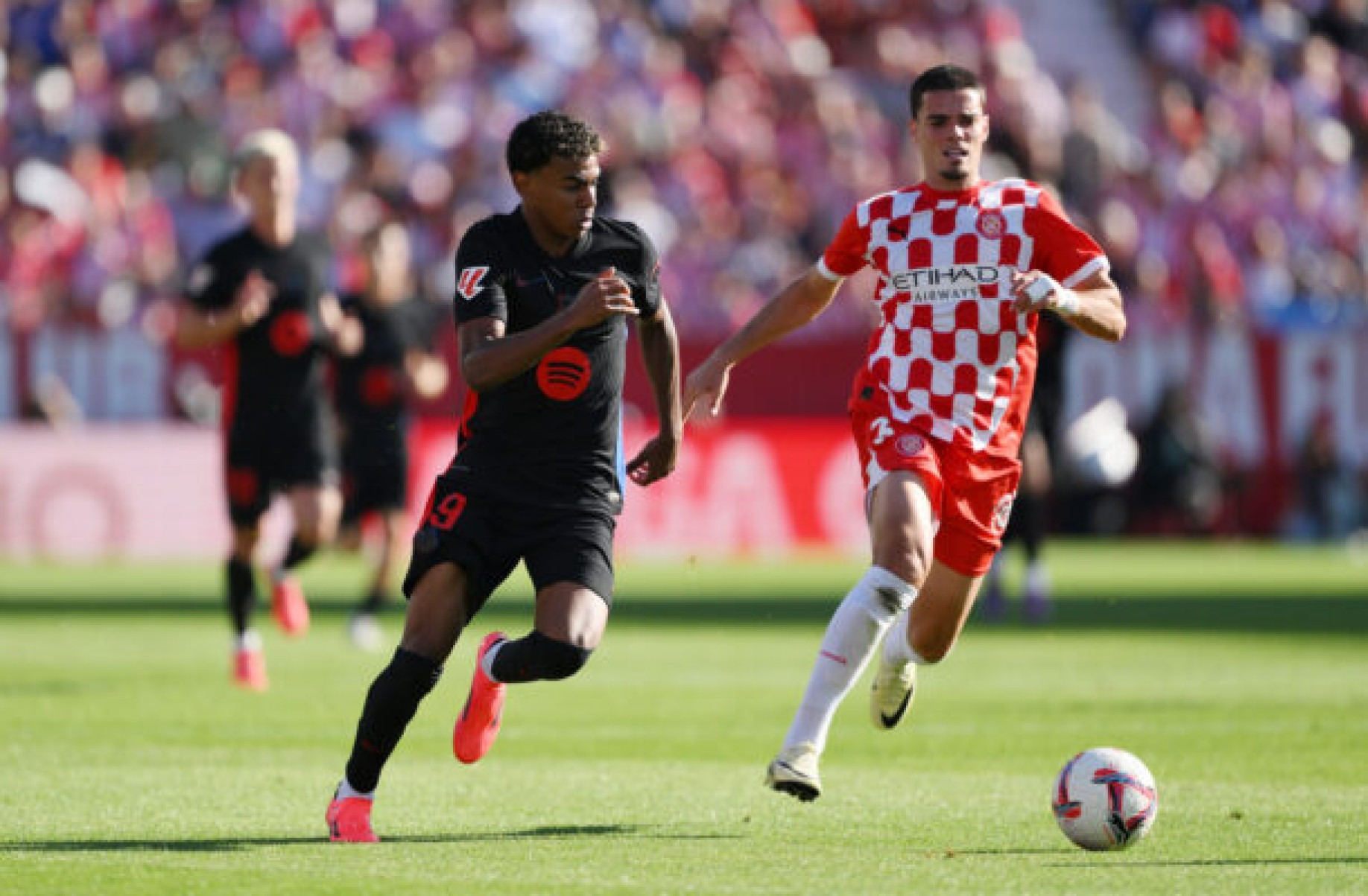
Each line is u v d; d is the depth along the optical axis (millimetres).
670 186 96875
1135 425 86125
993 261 24844
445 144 95250
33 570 72250
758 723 34000
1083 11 117375
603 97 99938
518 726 33625
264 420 39719
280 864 20594
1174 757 29266
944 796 25750
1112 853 21297
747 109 104125
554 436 22812
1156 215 102375
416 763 29172
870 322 90250
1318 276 101938
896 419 24969
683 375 84875
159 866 20453
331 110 94688
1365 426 87812
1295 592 63719
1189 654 45812
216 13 97688
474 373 21703
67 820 23766
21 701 36812
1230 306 99375
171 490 77625
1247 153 111062
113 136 91562
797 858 20953
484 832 22922
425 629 22359
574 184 22250
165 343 78562
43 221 84812
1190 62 114562
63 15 94562
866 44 110625
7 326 76375
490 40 101062
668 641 49562
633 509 80125
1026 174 101812
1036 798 25531
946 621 25516
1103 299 24484
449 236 90875
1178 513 88375
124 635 50375
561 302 22688
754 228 97688
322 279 40188
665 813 24344
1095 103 108750
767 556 82438
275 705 36438
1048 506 90062
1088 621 54469
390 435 47938
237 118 92500
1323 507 87562
